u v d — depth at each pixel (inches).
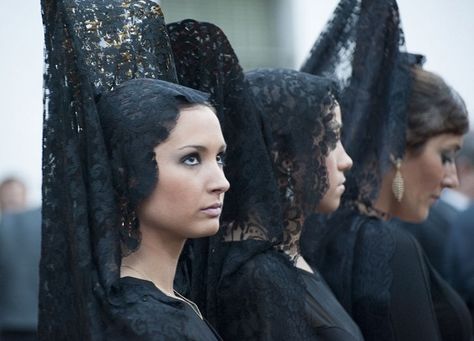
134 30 208.1
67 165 187.0
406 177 281.4
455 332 279.6
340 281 267.4
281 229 225.1
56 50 194.1
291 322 222.7
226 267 223.8
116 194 188.2
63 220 191.8
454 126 279.7
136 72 206.1
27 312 441.1
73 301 189.8
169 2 557.3
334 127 243.1
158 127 186.9
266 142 232.8
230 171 225.8
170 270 194.4
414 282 263.4
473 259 370.0
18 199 475.2
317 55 288.7
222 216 226.7
